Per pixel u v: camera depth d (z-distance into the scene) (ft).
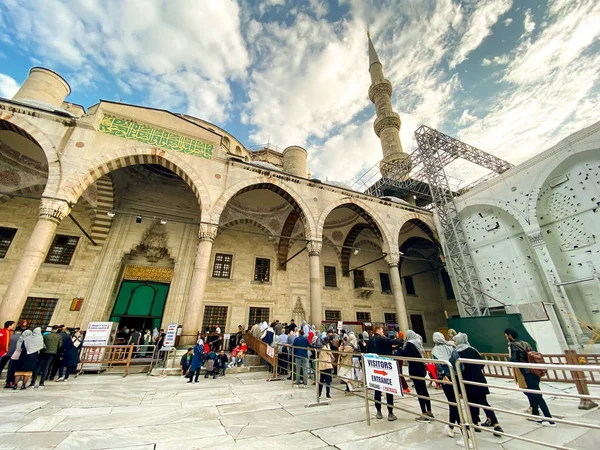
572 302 41.24
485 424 14.11
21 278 29.19
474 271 54.29
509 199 49.75
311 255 45.37
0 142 41.14
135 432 13.75
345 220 66.49
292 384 24.58
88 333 30.40
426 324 72.79
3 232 42.98
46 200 32.63
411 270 77.82
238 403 19.12
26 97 46.93
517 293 47.47
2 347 23.02
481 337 42.22
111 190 47.85
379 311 67.82
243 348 35.58
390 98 97.19
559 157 43.93
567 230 43.34
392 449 11.91
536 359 15.16
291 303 58.29
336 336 33.73
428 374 26.18
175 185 56.70
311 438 13.03
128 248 48.96
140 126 41.24
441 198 62.18
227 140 74.74
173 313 47.50
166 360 31.76
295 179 49.49
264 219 60.03
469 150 67.21
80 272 45.21
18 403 18.19
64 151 35.42
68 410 17.04
